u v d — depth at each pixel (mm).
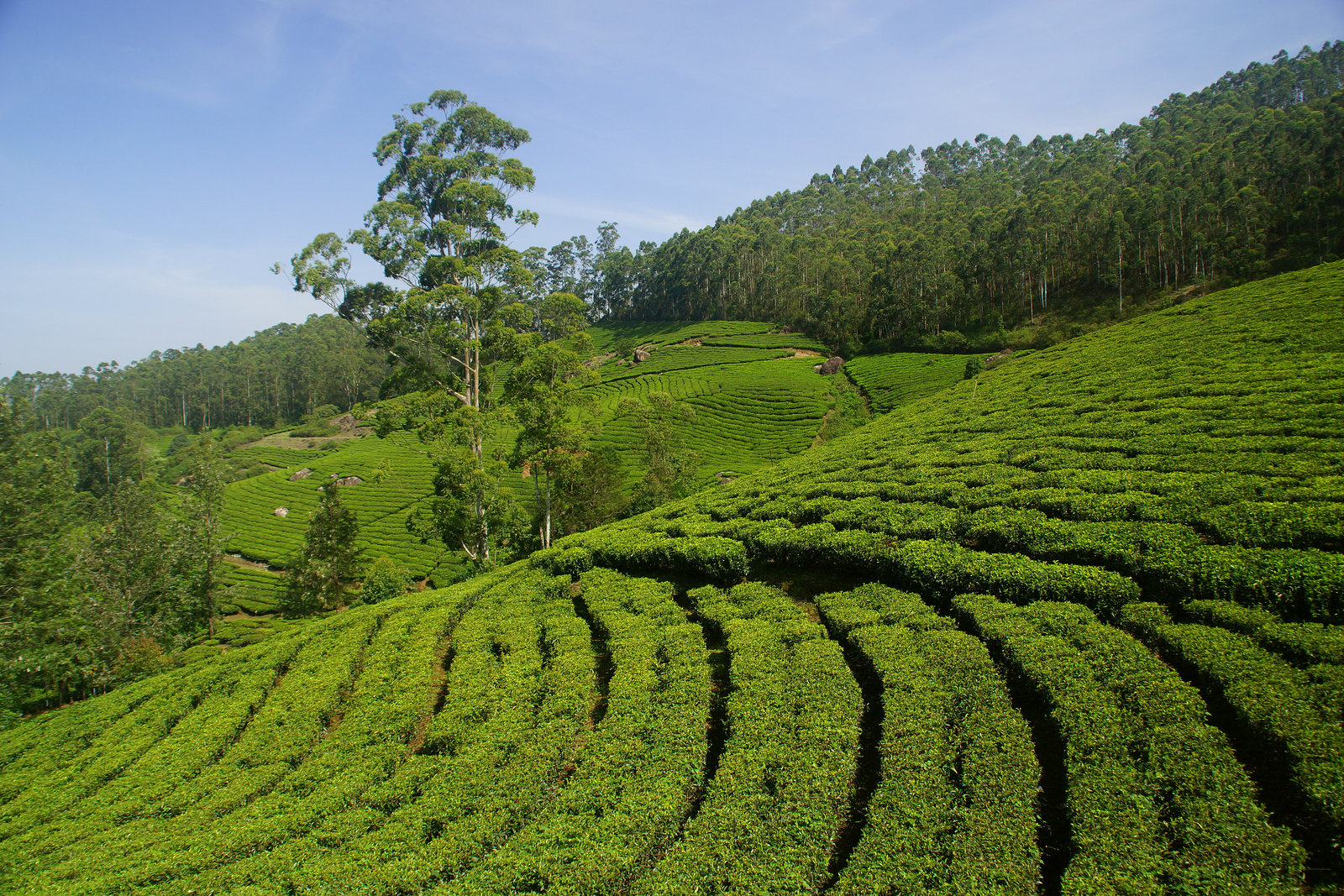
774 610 18641
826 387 90000
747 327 131750
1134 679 11516
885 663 14258
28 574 32906
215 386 145125
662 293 158375
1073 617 14016
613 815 11836
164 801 16797
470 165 43375
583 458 43875
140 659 34406
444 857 12039
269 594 51375
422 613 25375
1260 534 14594
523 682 18203
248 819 14898
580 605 24375
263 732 18781
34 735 24000
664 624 19922
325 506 44469
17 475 34094
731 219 182125
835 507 23562
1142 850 8469
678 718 14422
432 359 43750
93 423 98750
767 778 11906
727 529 24750
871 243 130250
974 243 104812
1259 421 21188
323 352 150500
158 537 38656
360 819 13898
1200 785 9133
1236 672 10859
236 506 75625
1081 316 88250
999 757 10820
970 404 37125
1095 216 99062
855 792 11391
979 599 15844
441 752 16219
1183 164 101625
